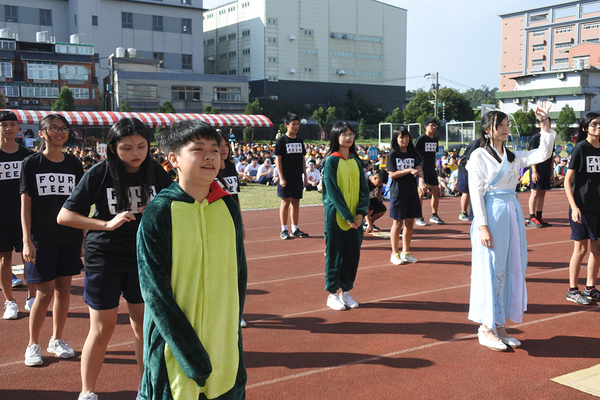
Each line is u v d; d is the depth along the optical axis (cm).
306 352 424
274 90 8644
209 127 231
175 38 7431
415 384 364
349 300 545
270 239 945
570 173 526
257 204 1442
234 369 235
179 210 225
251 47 8744
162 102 6397
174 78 6475
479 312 420
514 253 418
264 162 2134
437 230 1026
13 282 632
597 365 388
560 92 5281
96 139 4012
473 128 3105
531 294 584
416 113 7275
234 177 536
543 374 378
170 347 212
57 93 5694
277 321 502
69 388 365
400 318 507
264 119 4416
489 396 344
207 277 227
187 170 227
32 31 6700
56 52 5738
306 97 8925
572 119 4778
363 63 9456
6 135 511
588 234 530
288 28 8662
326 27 9000
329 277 530
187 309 223
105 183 325
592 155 513
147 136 326
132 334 471
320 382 369
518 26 9512
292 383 367
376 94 9656
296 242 916
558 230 1001
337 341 448
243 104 7000
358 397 346
